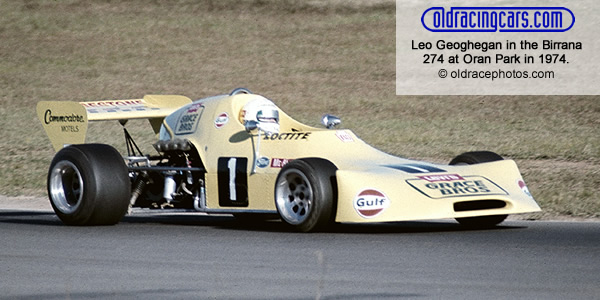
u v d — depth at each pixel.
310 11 125.75
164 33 117.38
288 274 16.38
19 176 43.12
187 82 93.50
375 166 22.70
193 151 25.88
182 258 18.25
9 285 15.60
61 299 14.48
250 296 14.58
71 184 24.91
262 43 111.00
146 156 26.36
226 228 23.95
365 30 114.19
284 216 22.20
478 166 23.34
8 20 124.62
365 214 20.88
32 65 103.31
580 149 48.84
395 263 17.41
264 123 24.20
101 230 23.28
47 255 18.81
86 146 24.28
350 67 97.25
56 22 123.31
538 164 44.06
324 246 19.72
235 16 124.88
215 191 24.73
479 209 22.61
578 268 16.77
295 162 21.86
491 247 19.50
